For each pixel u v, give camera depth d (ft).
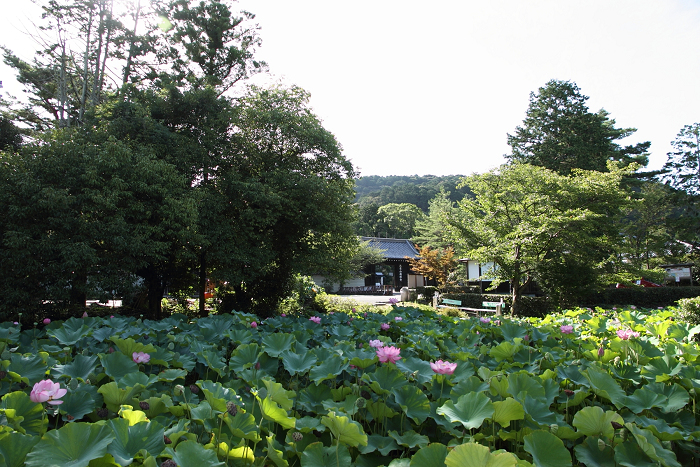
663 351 11.34
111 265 24.16
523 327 14.43
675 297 52.13
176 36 39.24
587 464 6.24
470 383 8.18
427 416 7.44
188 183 31.22
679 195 63.67
